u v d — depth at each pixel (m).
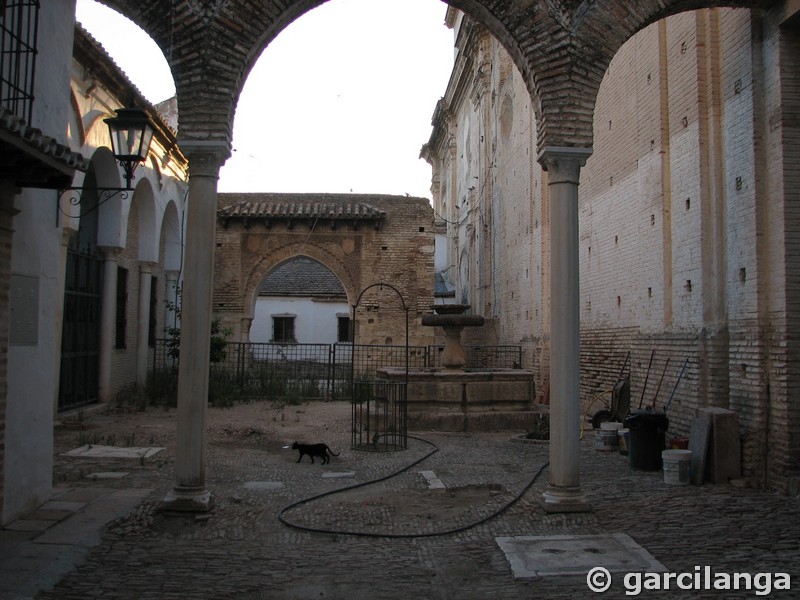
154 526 6.38
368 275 22.05
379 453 10.43
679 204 10.00
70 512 6.80
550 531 6.44
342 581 5.28
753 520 6.72
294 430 12.78
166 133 16.70
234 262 21.86
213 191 6.91
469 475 8.82
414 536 6.28
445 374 12.87
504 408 12.93
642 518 6.80
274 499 7.55
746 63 8.38
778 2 7.86
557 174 7.17
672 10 7.70
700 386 9.19
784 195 7.82
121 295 16.36
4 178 5.84
